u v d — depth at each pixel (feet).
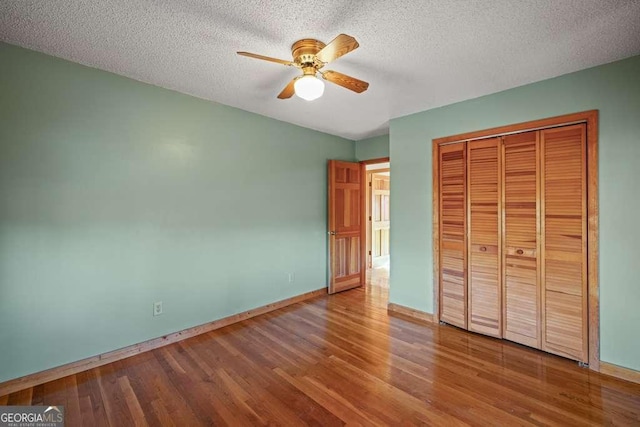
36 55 6.66
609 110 7.13
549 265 8.03
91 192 7.42
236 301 10.51
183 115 9.07
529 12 5.26
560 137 7.82
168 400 6.27
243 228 10.69
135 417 5.78
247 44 6.38
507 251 8.77
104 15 5.41
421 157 10.63
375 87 8.55
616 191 7.06
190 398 6.33
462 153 9.63
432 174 10.35
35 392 6.47
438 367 7.52
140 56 6.89
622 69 6.96
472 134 9.36
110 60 7.08
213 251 9.85
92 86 7.40
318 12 5.30
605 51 6.60
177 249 8.99
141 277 8.29
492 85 8.41
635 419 5.69
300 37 6.07
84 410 5.96
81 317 7.31
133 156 8.09
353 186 14.78
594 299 7.34
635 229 6.84
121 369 7.42
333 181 13.80
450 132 9.89
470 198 9.48
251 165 10.91
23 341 6.57
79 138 7.23
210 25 5.71
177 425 5.58
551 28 5.74
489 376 7.12
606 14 5.31
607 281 7.20
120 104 7.85
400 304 11.35
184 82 8.30
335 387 6.71
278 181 11.87
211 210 9.77
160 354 8.19
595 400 6.25
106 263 7.68
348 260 14.70
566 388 6.65
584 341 7.50
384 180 21.29
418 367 7.52
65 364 7.09
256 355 8.13
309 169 13.20
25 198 6.57
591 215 7.34
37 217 6.71
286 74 7.81
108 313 7.73
